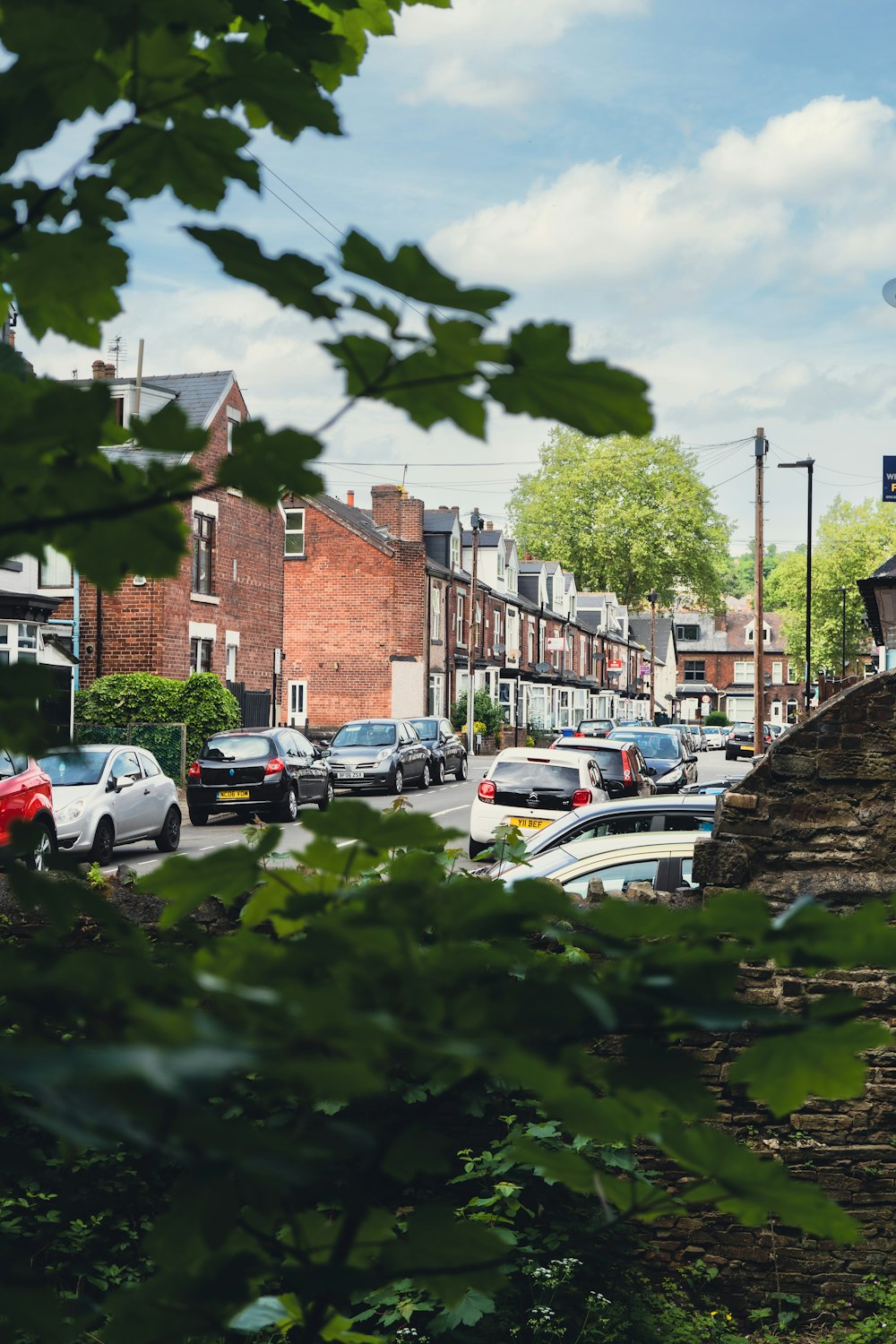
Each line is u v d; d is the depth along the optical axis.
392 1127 1.24
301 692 51.53
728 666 123.06
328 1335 1.60
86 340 1.41
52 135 1.21
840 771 5.97
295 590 51.75
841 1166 5.74
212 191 1.30
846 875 5.89
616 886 7.39
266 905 1.41
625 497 90.06
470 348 1.02
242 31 1.54
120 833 18.27
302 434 1.12
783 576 88.19
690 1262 5.79
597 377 1.02
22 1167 1.33
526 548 92.81
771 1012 1.10
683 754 33.72
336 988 1.05
